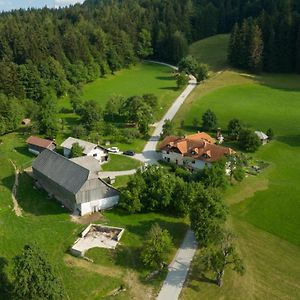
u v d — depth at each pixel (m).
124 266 67.56
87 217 82.31
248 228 79.06
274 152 116.00
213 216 71.06
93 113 131.75
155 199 82.19
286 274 66.44
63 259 69.06
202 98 165.38
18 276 52.88
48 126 125.81
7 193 92.94
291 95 167.88
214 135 128.38
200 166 103.38
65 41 198.25
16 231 77.31
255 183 96.50
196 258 69.44
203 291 62.31
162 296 61.22
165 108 155.75
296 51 193.88
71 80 183.75
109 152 115.69
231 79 186.88
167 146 109.06
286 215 83.50
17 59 184.38
